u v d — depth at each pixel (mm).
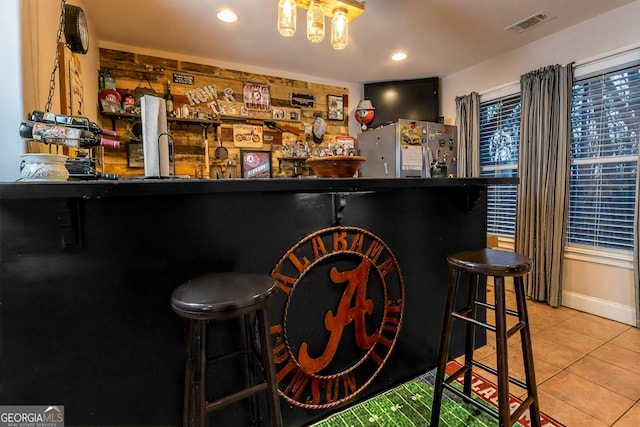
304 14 2588
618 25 2537
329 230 1462
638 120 2477
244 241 1285
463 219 1952
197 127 3441
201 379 903
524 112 3100
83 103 2297
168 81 3297
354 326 1580
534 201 3033
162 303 1159
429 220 1819
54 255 1001
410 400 1625
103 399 1096
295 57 3467
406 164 3525
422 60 3561
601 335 2332
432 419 1409
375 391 1675
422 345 1844
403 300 1733
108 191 833
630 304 2523
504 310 1168
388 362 1717
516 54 3287
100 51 3018
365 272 1590
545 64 3041
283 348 1384
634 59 2459
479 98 3643
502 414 1145
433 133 3672
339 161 1543
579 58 2785
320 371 1491
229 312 859
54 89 1518
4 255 949
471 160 3680
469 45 3191
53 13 1521
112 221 1069
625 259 2533
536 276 3020
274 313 1356
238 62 3607
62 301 1021
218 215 1231
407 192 1730
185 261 1185
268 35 2945
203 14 2570
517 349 2139
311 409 1475
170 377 1191
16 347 981
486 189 2033
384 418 1501
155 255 1139
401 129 3521
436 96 4090
